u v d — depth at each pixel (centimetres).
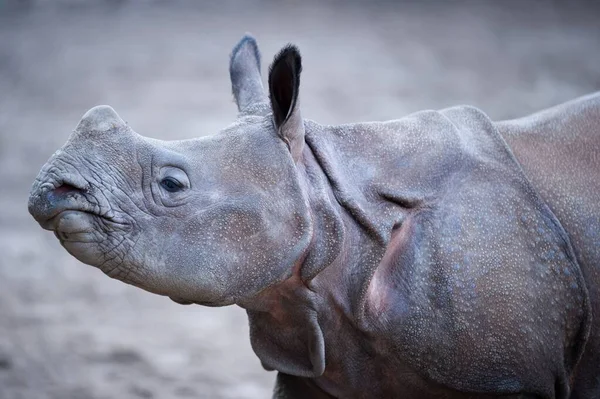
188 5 6222
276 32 5288
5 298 1961
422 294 933
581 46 4556
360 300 923
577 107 1072
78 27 5631
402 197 941
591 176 1024
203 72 4484
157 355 1667
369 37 5069
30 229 2458
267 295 922
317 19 5641
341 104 3722
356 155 954
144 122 3619
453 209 952
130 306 1941
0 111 3872
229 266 873
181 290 871
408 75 4172
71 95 4112
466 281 933
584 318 972
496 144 1001
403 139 971
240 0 6322
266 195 887
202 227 873
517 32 4991
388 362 952
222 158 896
